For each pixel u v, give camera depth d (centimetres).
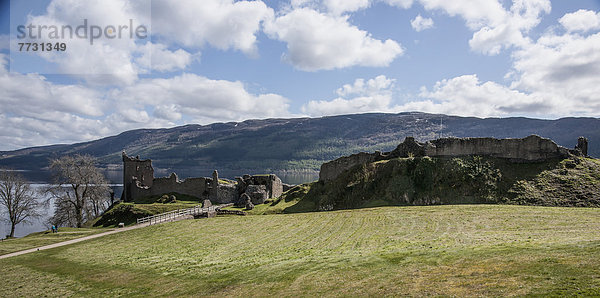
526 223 3012
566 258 1672
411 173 5197
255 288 1922
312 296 1684
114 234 4416
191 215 5484
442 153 5444
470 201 4491
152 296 2070
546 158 4903
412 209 4175
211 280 2203
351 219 3997
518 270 1616
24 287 2545
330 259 2338
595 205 3819
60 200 7388
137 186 8525
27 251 3766
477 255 1980
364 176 5669
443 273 1741
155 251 3347
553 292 1312
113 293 2231
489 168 4906
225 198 7712
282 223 4234
